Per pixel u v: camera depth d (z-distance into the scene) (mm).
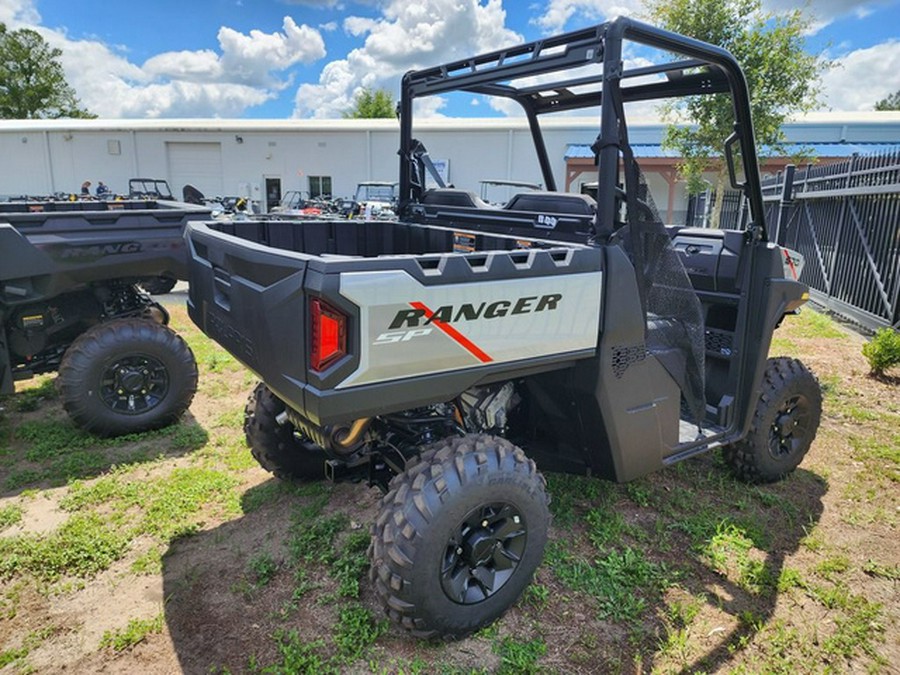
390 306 1860
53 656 2189
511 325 2119
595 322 2330
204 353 6184
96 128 26031
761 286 3082
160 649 2227
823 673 2182
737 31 7484
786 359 3492
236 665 2154
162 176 26203
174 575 2650
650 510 3232
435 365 1997
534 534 2297
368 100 50094
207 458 3791
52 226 3816
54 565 2678
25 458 3779
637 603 2482
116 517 3061
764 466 3436
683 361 2721
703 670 2186
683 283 2697
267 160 25219
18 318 3949
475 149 22516
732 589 2629
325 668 2133
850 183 8641
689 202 17344
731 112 7539
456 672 2129
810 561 2840
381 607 2361
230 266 2316
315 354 1837
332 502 3246
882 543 2992
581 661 2203
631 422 2518
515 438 2934
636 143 20297
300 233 3365
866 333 7660
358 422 2471
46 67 45969
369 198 17938
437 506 2029
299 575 2615
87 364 3828
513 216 3084
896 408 4883
